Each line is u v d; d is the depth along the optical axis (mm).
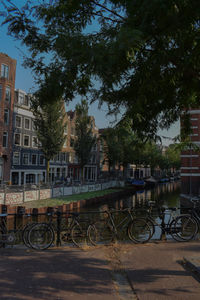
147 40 4098
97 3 4309
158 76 4418
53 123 26031
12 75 29547
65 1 4312
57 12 4359
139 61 4582
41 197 23297
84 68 4398
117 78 4398
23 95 33312
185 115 5934
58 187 26031
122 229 7273
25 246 6668
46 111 25406
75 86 5004
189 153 26812
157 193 41281
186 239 7207
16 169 31578
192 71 4160
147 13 3320
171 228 7250
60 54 4121
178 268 4945
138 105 4391
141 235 7027
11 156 30875
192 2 3322
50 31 4176
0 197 18906
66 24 4559
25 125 33500
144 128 5477
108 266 5105
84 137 34188
